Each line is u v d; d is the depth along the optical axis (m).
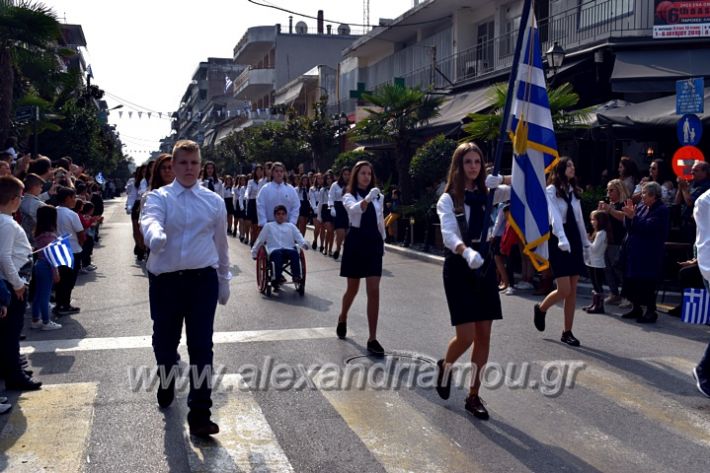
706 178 10.90
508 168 19.55
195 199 5.23
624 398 6.14
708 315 6.98
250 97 67.75
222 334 8.35
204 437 5.09
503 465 4.73
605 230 10.08
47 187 11.38
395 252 18.16
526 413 5.74
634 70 16.77
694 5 17.33
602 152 19.05
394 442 5.09
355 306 10.28
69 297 9.59
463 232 5.48
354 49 36.72
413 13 28.08
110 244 19.16
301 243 11.20
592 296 10.73
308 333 8.44
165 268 5.16
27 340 8.00
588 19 20.31
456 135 19.69
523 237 5.73
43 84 19.69
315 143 33.62
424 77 29.83
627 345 8.04
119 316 9.39
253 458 4.77
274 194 11.90
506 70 22.11
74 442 4.99
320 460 4.76
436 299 11.02
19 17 17.55
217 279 5.33
